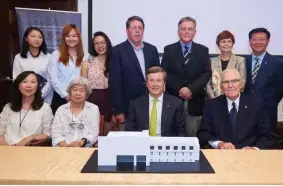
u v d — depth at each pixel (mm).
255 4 3959
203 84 2969
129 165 1507
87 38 3984
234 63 3102
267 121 2383
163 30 3990
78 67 3107
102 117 2650
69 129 2531
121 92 3012
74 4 3961
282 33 3988
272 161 1601
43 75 3160
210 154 1724
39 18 3695
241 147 2301
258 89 3115
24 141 2479
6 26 3994
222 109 2389
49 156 1667
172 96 2576
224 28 3990
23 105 2648
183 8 3965
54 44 3738
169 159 1568
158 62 3119
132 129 2518
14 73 3164
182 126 2535
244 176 1387
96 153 1726
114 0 3936
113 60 3008
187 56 3020
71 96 2539
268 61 3145
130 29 2992
